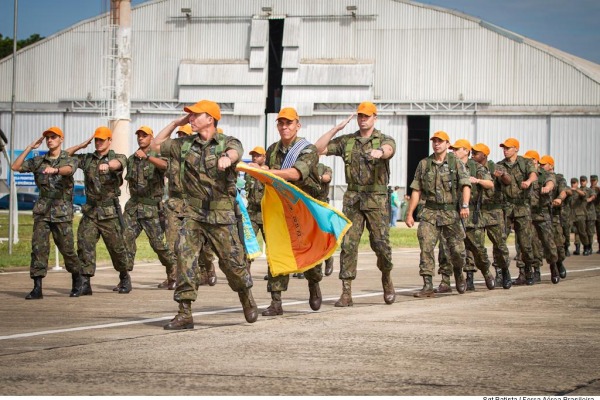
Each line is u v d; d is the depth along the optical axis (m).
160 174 14.52
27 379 6.43
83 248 13.41
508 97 54.94
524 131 54.81
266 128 56.38
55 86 58.78
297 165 10.05
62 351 7.73
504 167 16.14
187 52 57.28
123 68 44.09
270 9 56.28
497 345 8.20
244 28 56.72
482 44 55.00
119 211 13.59
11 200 22.45
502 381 6.44
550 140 54.53
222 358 7.37
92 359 7.30
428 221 13.37
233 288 9.58
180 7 57.28
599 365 7.19
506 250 15.18
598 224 29.50
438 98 55.44
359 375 6.64
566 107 54.34
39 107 58.88
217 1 56.88
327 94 55.72
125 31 44.31
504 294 13.85
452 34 55.25
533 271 16.91
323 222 10.20
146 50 57.59
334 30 55.97
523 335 8.90
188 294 9.19
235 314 10.75
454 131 55.53
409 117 63.91
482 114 55.03
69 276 17.05
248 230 13.63
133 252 14.40
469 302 12.38
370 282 16.41
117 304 12.21
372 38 55.84
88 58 58.31
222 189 9.19
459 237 13.48
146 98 57.41
